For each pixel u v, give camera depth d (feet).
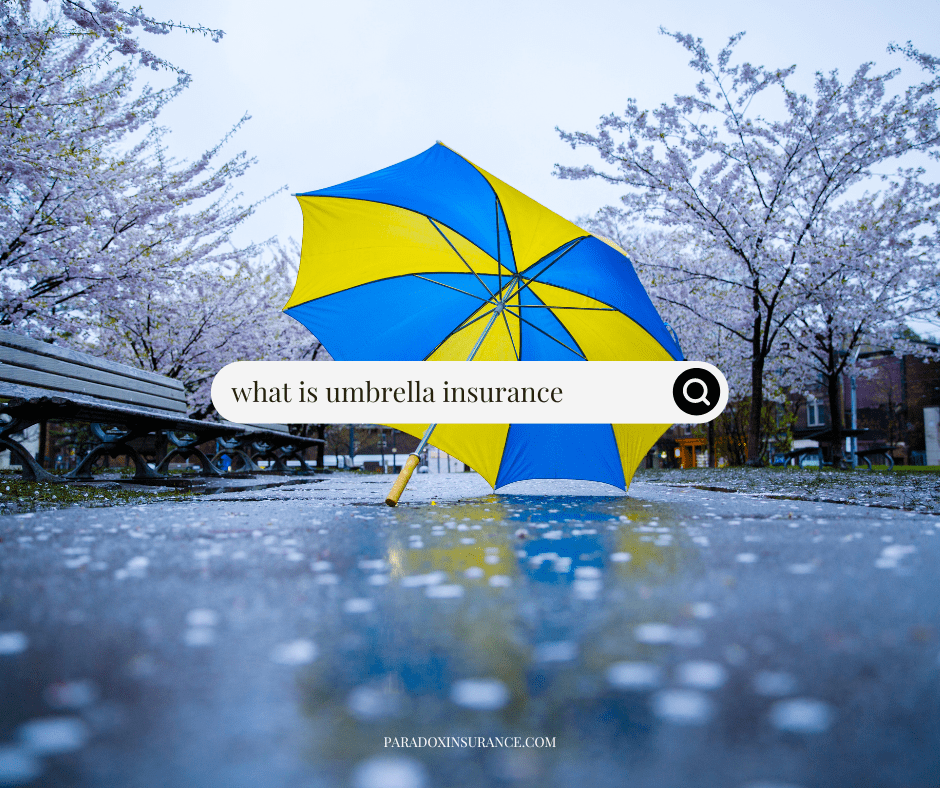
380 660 3.48
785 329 44.86
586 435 15.37
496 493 17.31
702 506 12.61
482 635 3.91
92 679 3.18
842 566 5.88
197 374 43.78
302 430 59.36
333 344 14.67
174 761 2.39
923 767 2.31
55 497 13.28
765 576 5.47
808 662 3.34
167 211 27.04
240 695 2.99
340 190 13.30
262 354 46.44
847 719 2.69
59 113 24.27
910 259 37.29
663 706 2.75
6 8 18.20
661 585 5.19
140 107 25.54
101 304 28.84
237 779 2.27
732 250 38.22
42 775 2.27
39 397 15.19
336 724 2.71
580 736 2.59
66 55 23.86
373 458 111.75
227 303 41.34
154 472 21.34
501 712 2.81
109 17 17.72
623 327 14.17
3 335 15.07
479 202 12.93
